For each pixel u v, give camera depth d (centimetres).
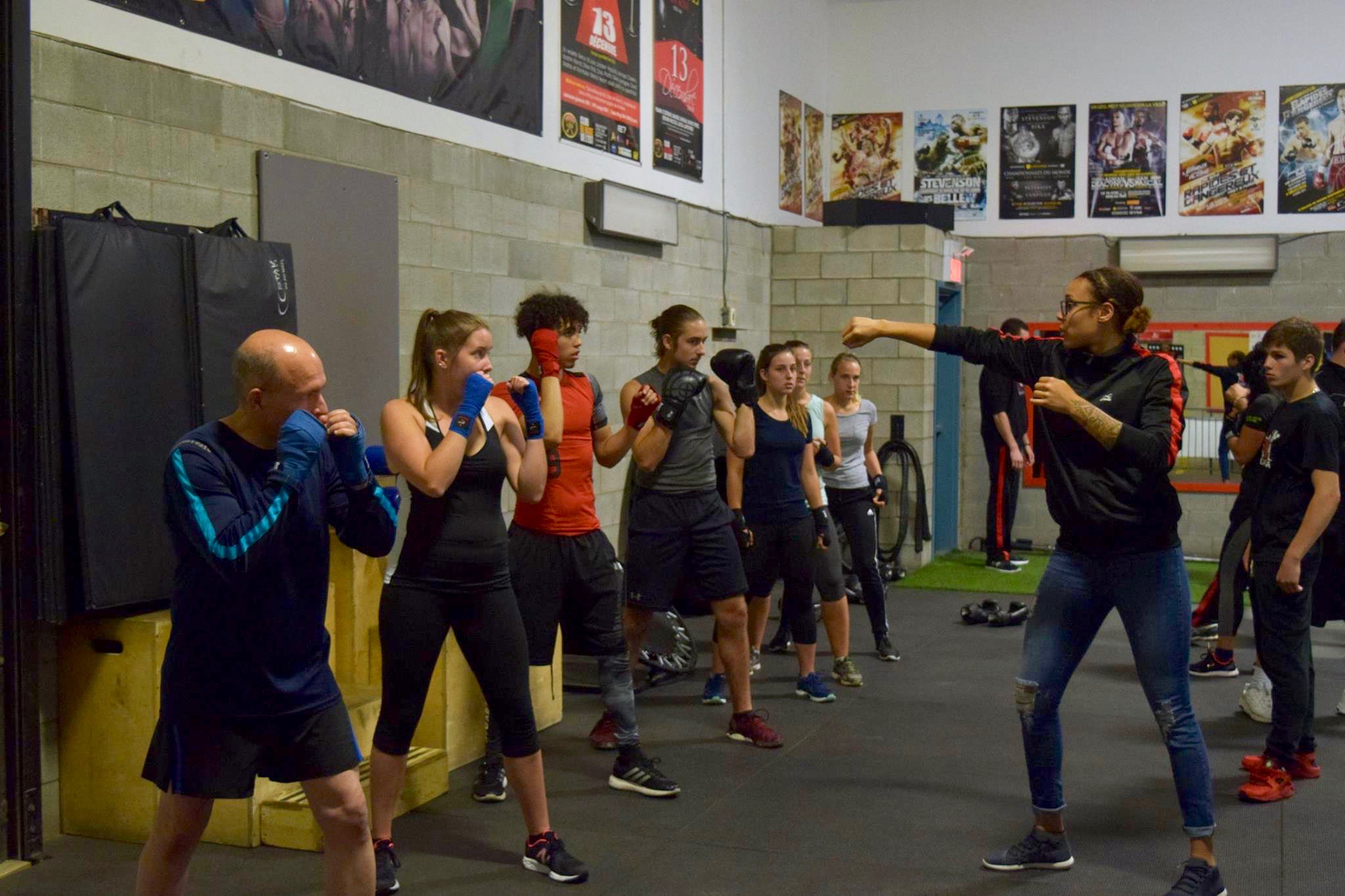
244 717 261
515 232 642
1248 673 617
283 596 262
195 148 446
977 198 1097
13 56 359
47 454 364
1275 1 1023
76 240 366
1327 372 491
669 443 452
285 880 356
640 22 774
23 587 367
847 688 589
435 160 578
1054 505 344
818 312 966
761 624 572
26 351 364
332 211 508
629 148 764
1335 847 381
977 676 615
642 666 592
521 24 648
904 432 949
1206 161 1045
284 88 490
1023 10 1079
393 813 352
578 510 424
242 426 264
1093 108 1068
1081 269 1070
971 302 1097
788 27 1028
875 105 1118
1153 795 433
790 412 548
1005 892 346
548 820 388
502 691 352
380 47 544
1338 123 1014
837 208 959
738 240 920
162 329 393
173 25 438
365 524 276
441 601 344
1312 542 411
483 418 347
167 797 267
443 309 586
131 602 379
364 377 528
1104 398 332
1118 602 336
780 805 422
